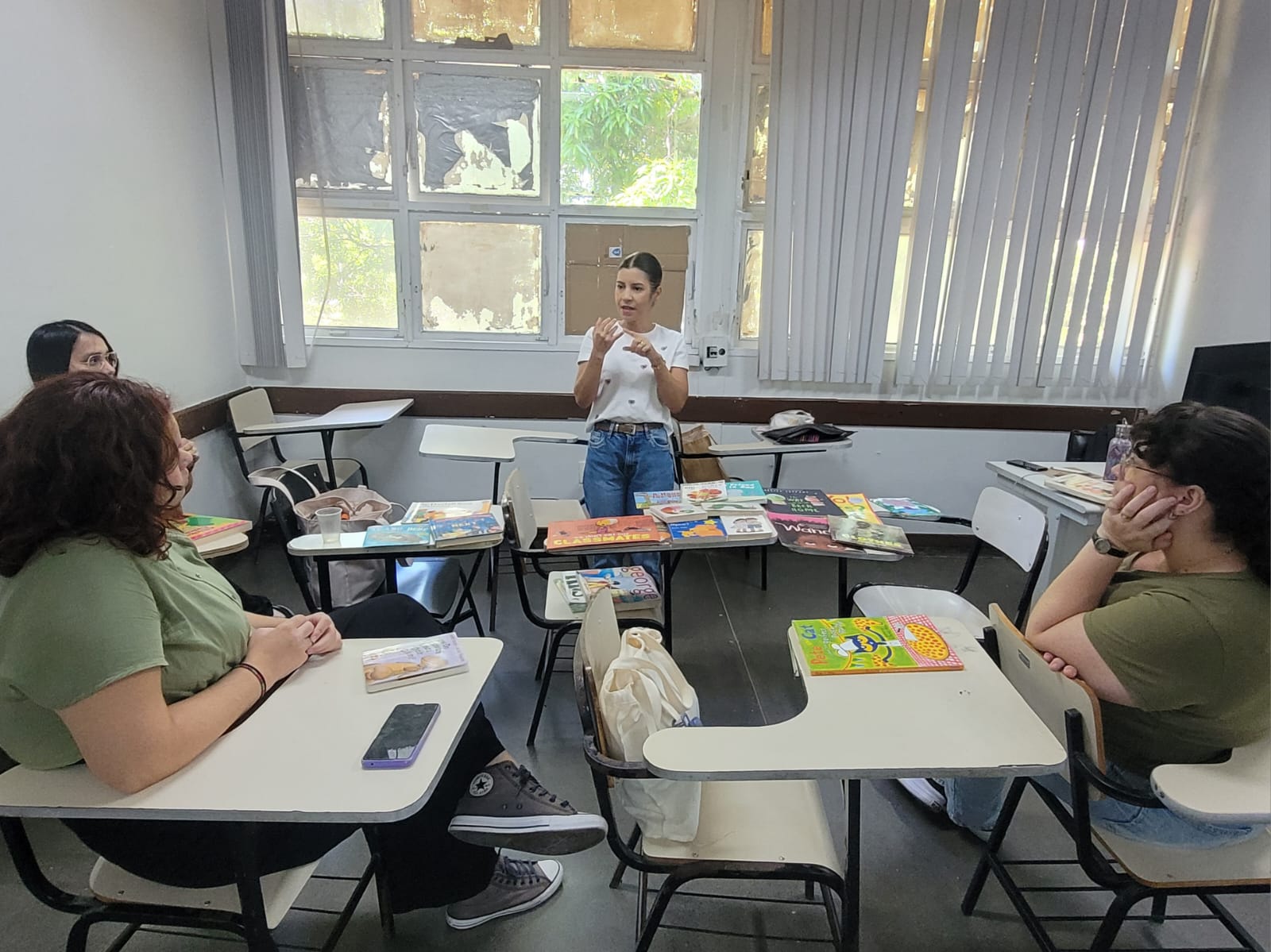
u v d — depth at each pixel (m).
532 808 1.29
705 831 1.19
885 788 1.92
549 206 3.45
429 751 0.98
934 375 3.57
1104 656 1.09
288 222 3.32
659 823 1.14
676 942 1.45
